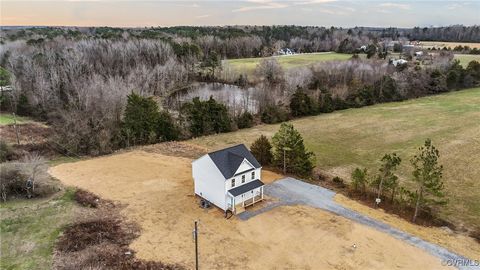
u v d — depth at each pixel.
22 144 46.09
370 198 33.62
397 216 30.77
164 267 24.22
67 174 39.03
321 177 38.28
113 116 52.31
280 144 39.12
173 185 36.56
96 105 52.84
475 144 46.25
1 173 33.66
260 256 25.50
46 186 34.81
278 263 24.78
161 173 39.59
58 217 30.11
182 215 30.83
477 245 26.55
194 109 54.22
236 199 31.25
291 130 38.69
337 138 51.47
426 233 28.19
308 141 50.34
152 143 50.28
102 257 25.08
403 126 56.12
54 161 43.06
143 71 73.00
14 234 27.61
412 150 45.47
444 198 33.12
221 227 29.05
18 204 32.22
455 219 29.92
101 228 28.61
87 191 34.94
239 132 56.00
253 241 27.23
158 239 27.39
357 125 57.88
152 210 31.61
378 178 32.88
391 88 77.38
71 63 70.12
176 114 61.09
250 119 59.50
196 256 23.48
